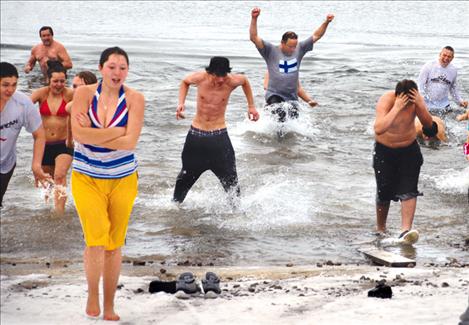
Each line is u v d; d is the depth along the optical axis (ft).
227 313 24.93
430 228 40.06
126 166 24.70
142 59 90.68
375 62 88.99
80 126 23.99
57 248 35.83
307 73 82.23
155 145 55.26
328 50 98.63
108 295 24.57
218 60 40.70
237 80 41.60
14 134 30.19
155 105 66.90
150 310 25.31
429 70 64.23
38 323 23.68
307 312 24.95
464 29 121.70
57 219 39.50
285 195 45.01
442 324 23.31
